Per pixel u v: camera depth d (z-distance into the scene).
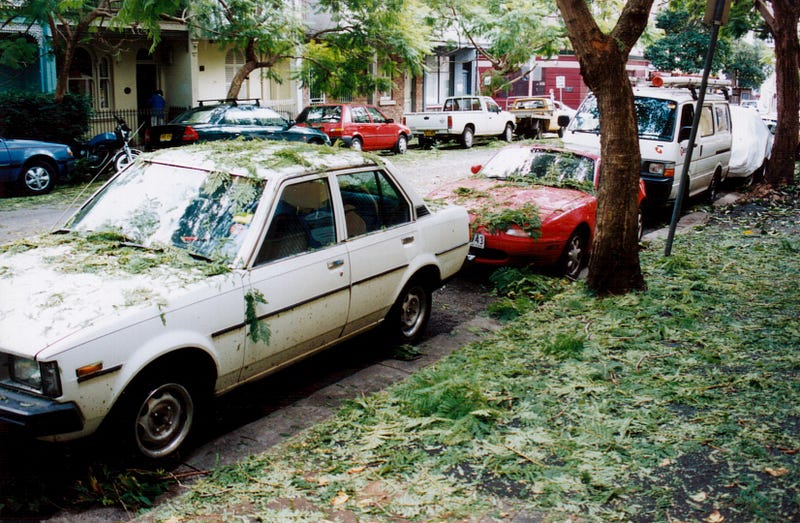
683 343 6.69
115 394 4.23
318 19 25.36
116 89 23.92
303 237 5.53
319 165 5.85
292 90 28.62
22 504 4.20
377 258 6.14
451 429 4.99
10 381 4.13
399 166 20.91
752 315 7.46
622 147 7.93
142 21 16.55
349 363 6.59
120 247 5.28
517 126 31.78
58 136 18.38
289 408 5.64
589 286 8.30
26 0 16.94
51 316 4.25
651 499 4.16
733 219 13.54
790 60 16.52
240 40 19.92
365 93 23.00
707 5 9.32
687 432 4.94
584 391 5.62
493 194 9.62
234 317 4.88
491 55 32.72
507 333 7.10
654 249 10.60
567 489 4.27
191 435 4.87
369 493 4.30
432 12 28.11
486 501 4.17
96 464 4.50
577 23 7.57
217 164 5.71
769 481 4.32
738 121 18.45
